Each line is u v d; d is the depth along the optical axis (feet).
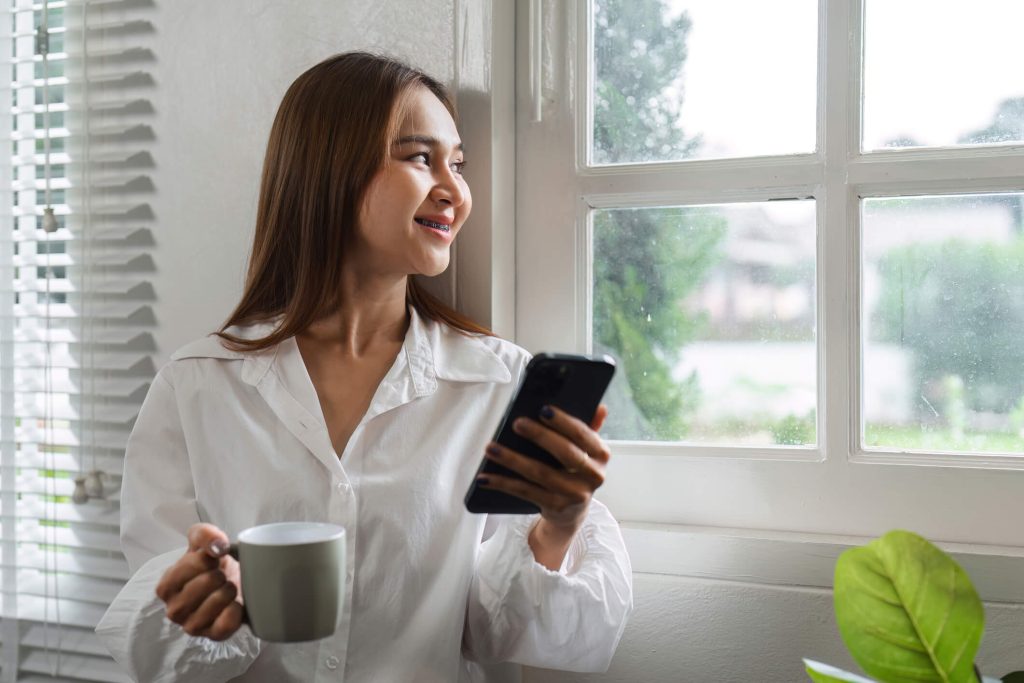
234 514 3.35
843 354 3.71
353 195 3.39
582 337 4.11
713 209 3.93
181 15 4.38
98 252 4.57
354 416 3.47
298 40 4.18
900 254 3.68
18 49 4.72
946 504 3.61
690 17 3.95
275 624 2.30
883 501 3.68
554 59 4.09
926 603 2.11
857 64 3.67
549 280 4.15
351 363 3.57
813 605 3.57
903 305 3.68
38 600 4.69
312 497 3.28
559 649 3.33
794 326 3.84
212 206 4.35
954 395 3.64
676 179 3.93
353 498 3.24
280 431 3.39
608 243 4.09
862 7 3.66
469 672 3.71
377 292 3.57
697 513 3.93
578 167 4.09
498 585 3.30
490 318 3.92
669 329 4.02
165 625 3.00
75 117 4.57
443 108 3.57
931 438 3.67
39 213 4.58
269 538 2.41
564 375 2.56
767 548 3.63
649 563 3.80
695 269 3.97
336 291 3.52
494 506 2.80
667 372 4.03
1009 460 3.55
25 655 4.71
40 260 4.62
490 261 3.91
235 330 3.68
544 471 2.61
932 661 2.10
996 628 3.38
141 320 4.52
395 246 3.36
